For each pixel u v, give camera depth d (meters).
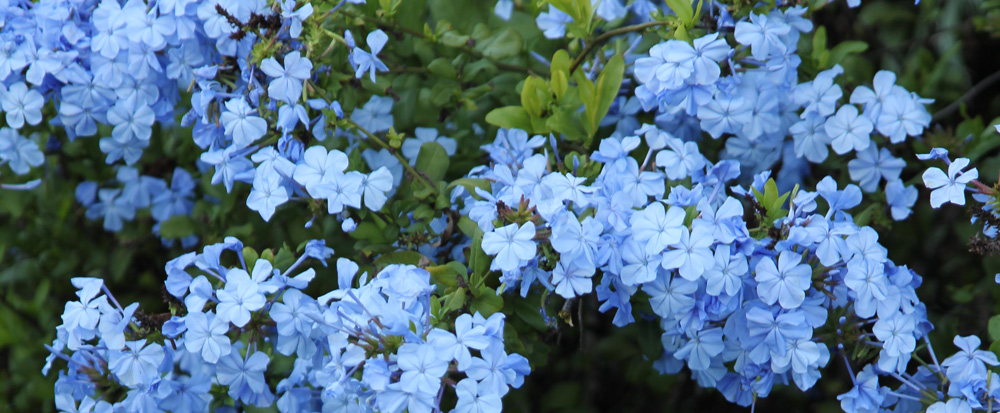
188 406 1.23
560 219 1.13
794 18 1.26
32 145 1.37
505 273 1.15
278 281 1.18
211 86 1.22
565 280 1.15
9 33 1.25
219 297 1.17
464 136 1.33
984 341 1.32
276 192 1.19
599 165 1.22
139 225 1.42
